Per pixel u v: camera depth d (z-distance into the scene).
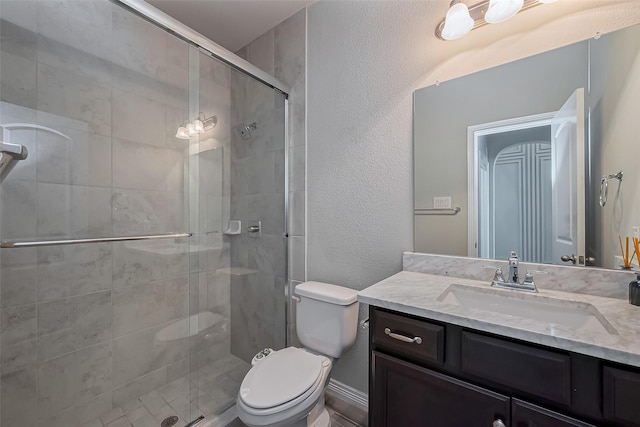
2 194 1.15
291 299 1.84
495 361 0.74
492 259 1.17
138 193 1.58
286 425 1.07
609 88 0.97
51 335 1.31
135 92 1.56
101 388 1.46
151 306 1.64
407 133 1.39
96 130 1.42
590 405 0.63
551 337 0.65
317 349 1.47
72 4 1.33
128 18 1.47
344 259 1.61
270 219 1.89
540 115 1.08
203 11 1.78
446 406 0.81
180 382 1.73
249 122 1.89
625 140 0.95
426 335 0.84
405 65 1.40
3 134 1.15
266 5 1.74
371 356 0.97
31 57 1.22
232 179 1.96
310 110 1.75
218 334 1.92
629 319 0.74
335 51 1.64
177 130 1.72
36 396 1.27
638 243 0.92
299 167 1.80
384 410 0.93
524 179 1.12
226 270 1.97
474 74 1.22
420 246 1.35
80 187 1.38
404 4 1.40
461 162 1.25
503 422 0.72
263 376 1.20
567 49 1.04
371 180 1.51
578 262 1.02
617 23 0.96
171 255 1.72
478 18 1.17
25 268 1.24
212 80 1.82
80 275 1.39
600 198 0.98
